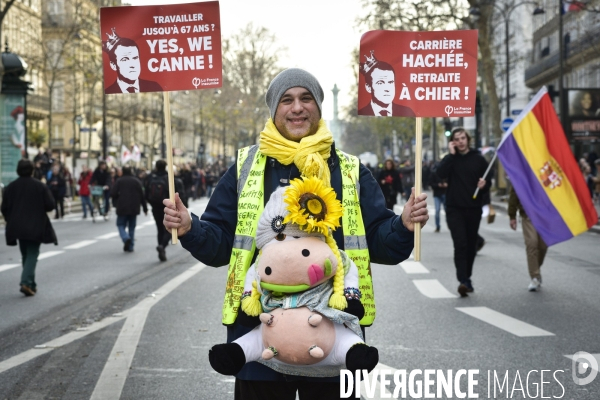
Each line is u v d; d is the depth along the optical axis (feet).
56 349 22.97
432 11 110.73
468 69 13.00
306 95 11.60
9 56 108.17
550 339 23.54
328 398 11.05
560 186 32.04
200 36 12.76
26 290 33.83
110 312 29.22
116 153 208.33
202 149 242.37
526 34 207.72
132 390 18.51
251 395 11.22
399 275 39.37
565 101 122.72
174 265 45.27
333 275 10.64
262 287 10.53
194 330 25.41
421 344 22.98
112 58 12.84
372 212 11.58
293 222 10.43
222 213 11.74
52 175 96.43
